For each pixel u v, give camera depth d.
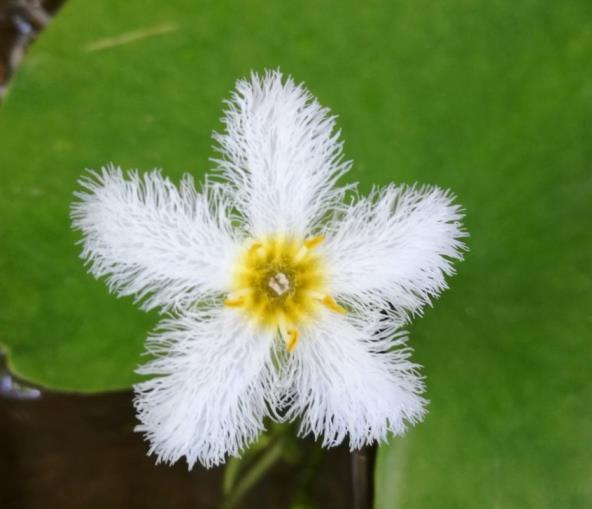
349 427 0.08
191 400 0.08
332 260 0.08
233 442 0.08
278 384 0.08
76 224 0.08
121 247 0.08
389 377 0.08
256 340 0.08
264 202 0.08
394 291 0.08
